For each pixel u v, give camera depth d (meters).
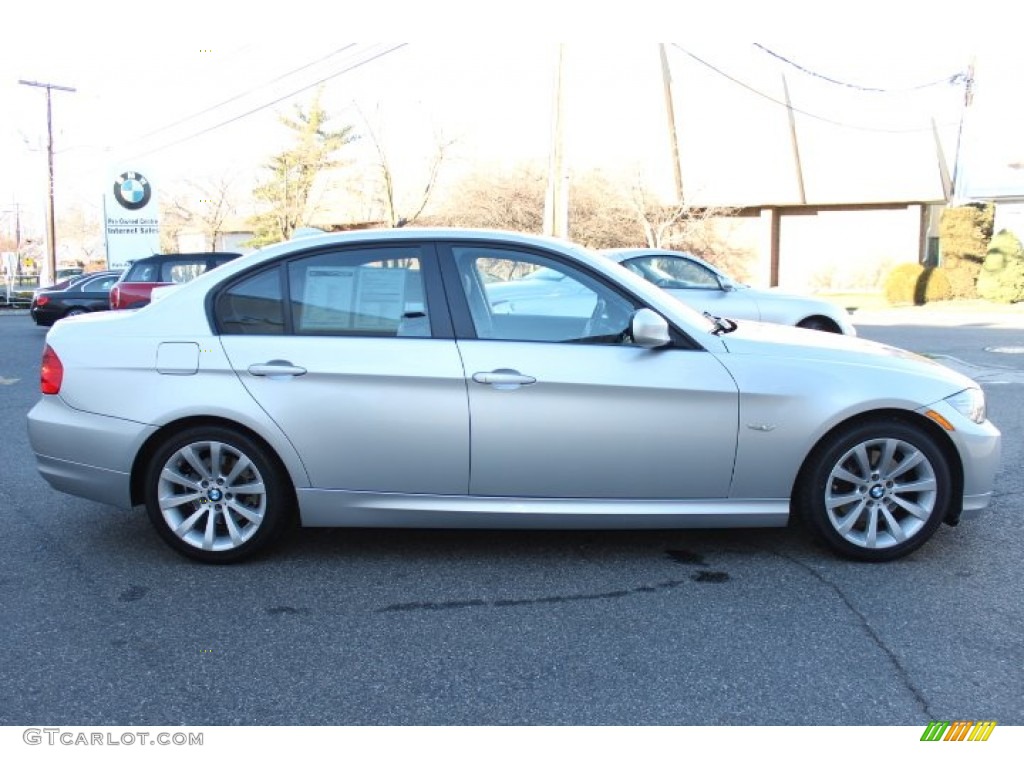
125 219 27.77
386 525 4.20
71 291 19.00
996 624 3.61
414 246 4.27
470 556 4.42
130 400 4.17
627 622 3.65
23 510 5.21
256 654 3.38
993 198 25.86
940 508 4.19
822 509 4.20
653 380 4.05
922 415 4.14
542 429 4.05
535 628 3.60
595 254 4.45
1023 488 5.61
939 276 24.80
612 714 2.96
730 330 4.47
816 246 29.61
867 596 3.89
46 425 4.26
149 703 3.04
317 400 4.09
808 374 4.13
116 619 3.69
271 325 4.21
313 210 35.94
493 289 4.23
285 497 4.25
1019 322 19.09
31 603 3.85
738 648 3.41
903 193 27.33
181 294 4.31
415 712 2.98
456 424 4.06
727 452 4.10
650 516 4.15
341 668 3.27
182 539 4.25
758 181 28.72
